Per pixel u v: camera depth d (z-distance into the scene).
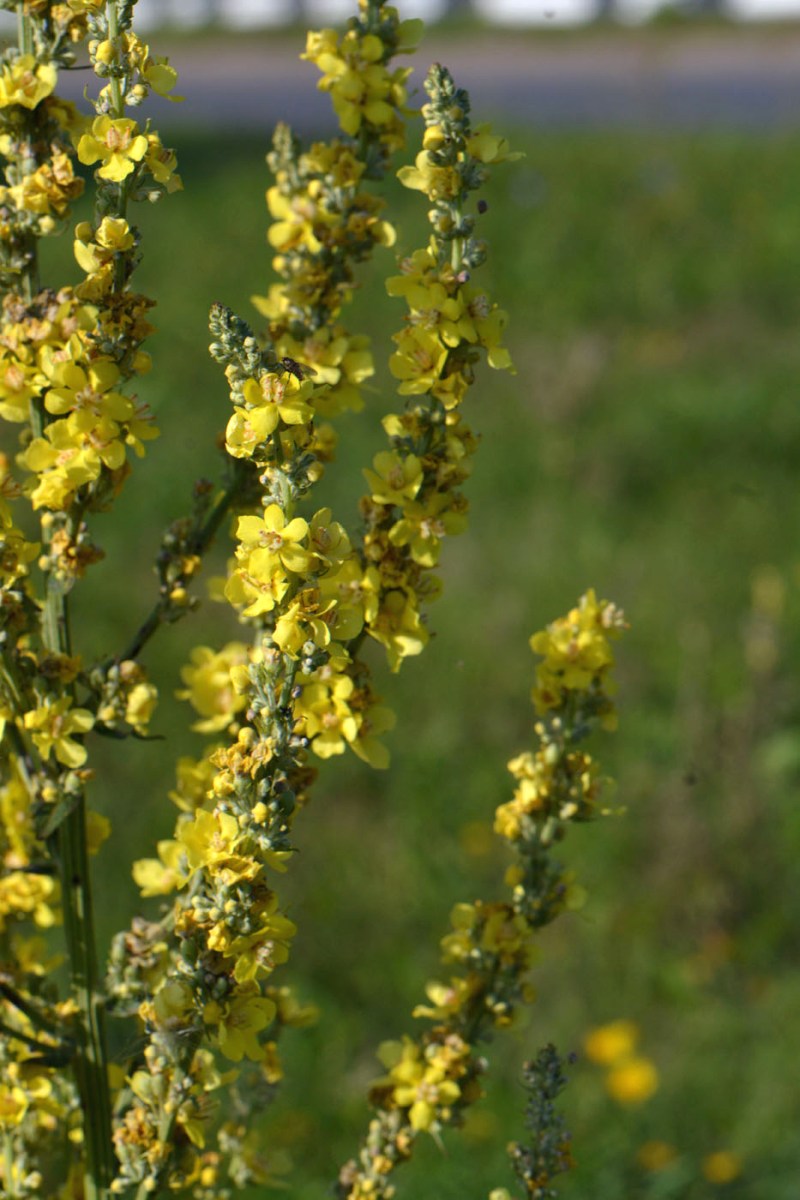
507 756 6.89
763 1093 5.08
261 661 1.81
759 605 7.33
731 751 6.38
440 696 7.26
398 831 6.36
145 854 5.93
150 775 6.40
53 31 1.98
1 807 2.42
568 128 21.53
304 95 27.53
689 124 22.25
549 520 9.23
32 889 2.43
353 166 2.28
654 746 6.69
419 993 5.49
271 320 2.37
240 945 1.75
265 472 1.77
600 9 35.16
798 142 19.75
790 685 6.67
